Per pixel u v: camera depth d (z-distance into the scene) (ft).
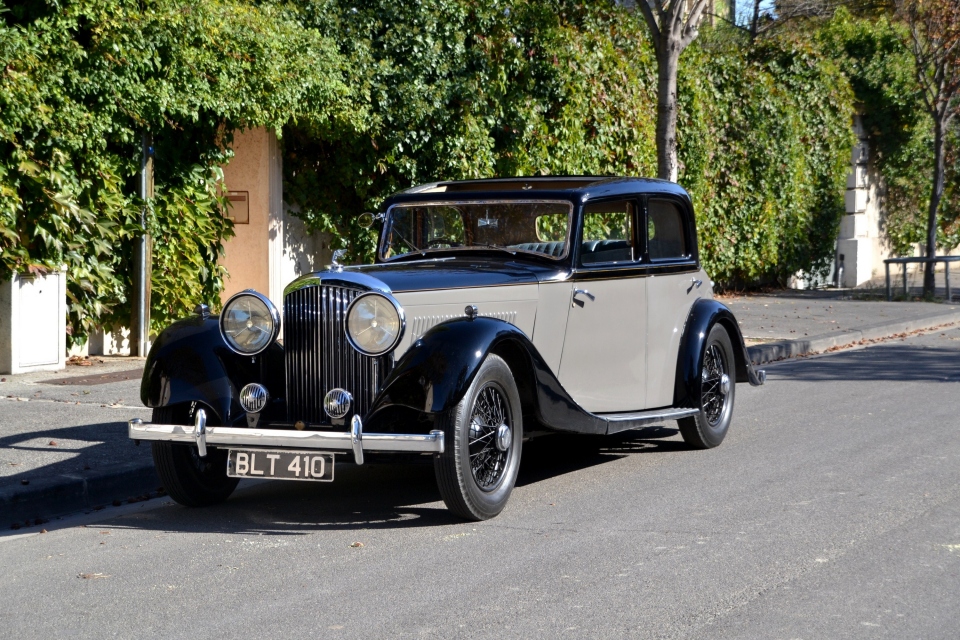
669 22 40.52
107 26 31.07
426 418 18.43
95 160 32.76
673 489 20.61
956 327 52.85
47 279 31.91
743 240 62.59
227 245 40.65
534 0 46.68
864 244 74.54
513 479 18.88
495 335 17.89
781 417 28.55
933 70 74.64
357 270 19.75
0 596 14.79
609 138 50.37
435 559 16.17
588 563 15.85
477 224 22.17
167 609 14.11
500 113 44.39
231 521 18.81
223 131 37.70
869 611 13.69
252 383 18.31
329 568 15.81
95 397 27.99
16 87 29.22
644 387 23.11
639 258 22.95
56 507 19.35
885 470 21.83
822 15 83.46
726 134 60.80
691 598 14.24
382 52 40.52
